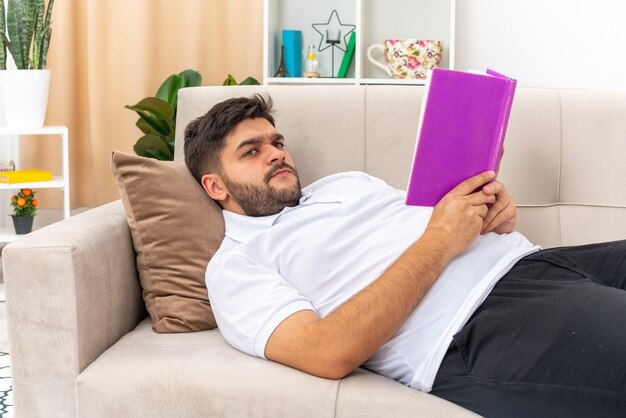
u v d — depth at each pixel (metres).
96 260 1.40
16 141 3.61
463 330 1.31
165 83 3.12
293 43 3.36
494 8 3.36
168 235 1.55
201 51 3.56
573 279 1.41
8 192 3.63
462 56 3.42
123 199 1.57
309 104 1.86
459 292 1.39
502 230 1.58
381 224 1.53
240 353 1.36
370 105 1.85
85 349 1.34
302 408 1.24
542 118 1.83
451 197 1.44
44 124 3.60
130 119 3.56
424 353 1.34
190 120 1.88
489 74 1.50
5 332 2.61
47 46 3.19
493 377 1.25
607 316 1.21
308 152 1.85
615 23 3.25
